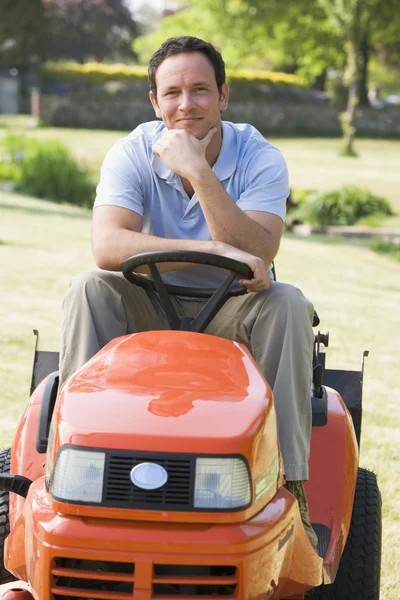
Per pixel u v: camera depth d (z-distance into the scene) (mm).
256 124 89938
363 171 60031
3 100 97125
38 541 4395
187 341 5395
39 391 6496
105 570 4469
